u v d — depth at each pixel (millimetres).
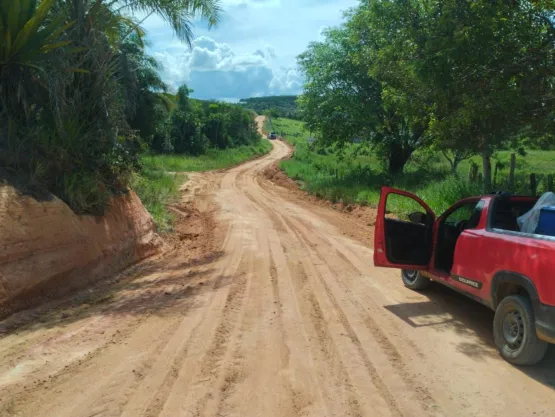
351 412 3484
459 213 7023
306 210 17219
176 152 51719
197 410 3473
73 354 4457
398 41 9930
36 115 7699
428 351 4637
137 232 9062
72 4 8617
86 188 7621
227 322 5371
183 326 5234
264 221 13867
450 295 6613
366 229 12977
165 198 16688
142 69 24422
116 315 5598
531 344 4078
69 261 6617
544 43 8344
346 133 27719
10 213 5867
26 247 5895
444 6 8461
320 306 6043
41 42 7410
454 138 9703
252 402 3607
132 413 3418
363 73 24656
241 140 78312
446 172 23125
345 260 8797
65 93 8266
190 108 65438
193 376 4016
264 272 7797
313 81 27781
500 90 8344
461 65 8477
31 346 4648
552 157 35312
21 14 7078
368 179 25188
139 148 11547
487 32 7910
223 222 13586
